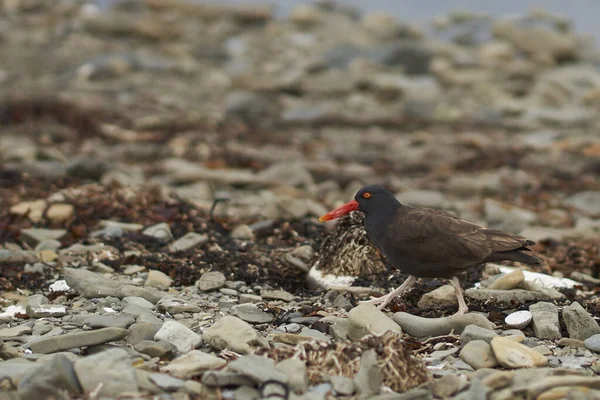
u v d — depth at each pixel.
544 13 40.88
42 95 25.92
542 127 27.11
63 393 6.71
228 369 7.02
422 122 27.14
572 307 8.72
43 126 21.91
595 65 37.34
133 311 9.04
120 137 21.62
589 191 18.75
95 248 11.53
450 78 32.88
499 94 31.52
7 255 10.99
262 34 39.72
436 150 22.75
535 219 15.93
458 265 9.02
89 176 16.09
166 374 7.18
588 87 33.22
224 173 17.16
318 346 7.43
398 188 17.73
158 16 40.47
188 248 11.63
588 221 15.64
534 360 7.55
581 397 6.58
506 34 38.56
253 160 19.55
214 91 30.62
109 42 36.38
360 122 26.59
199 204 14.61
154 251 11.62
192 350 7.66
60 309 9.17
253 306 9.29
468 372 7.53
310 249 11.64
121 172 16.53
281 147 22.44
